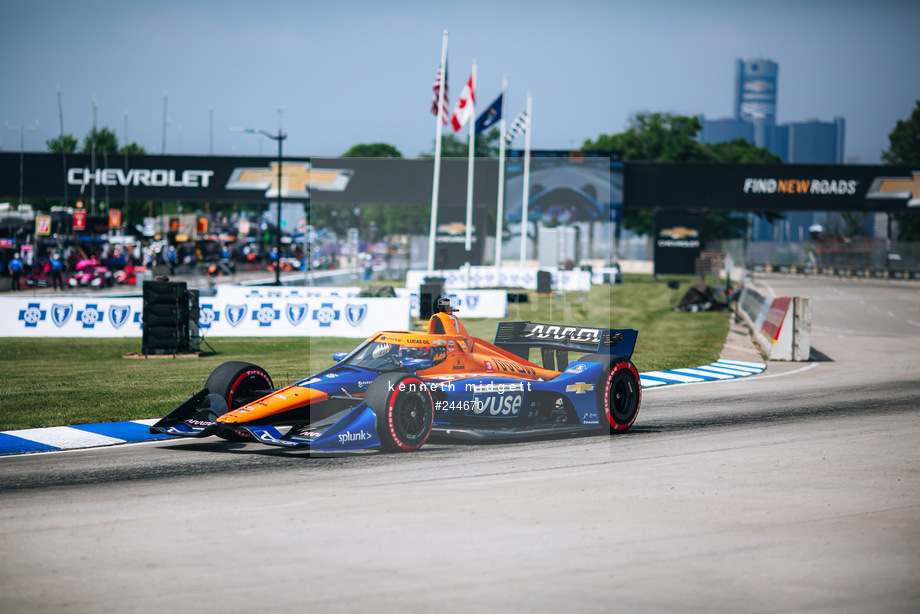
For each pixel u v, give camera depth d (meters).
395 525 8.09
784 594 6.47
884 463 11.04
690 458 11.26
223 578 6.73
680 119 122.38
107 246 62.47
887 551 7.48
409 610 6.10
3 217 60.91
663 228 78.19
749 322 36.72
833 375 21.73
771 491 9.50
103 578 6.73
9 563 7.09
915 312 47.53
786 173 75.81
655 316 44.00
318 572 6.85
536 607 6.17
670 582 6.68
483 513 8.48
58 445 12.36
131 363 22.59
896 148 131.50
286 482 9.80
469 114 40.34
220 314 29.97
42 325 30.84
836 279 94.81
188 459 11.21
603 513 8.52
